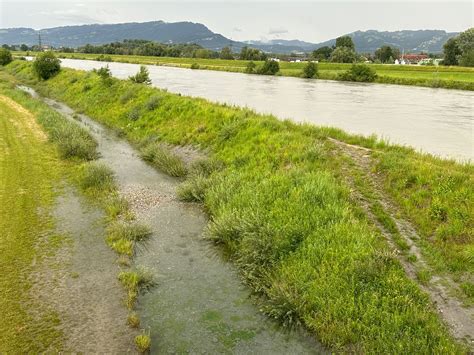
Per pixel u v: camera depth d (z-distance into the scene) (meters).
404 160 14.58
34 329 8.16
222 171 17.27
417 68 99.38
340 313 8.45
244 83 66.06
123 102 32.34
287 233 11.13
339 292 8.97
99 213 14.09
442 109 39.75
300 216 11.91
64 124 25.70
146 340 7.84
